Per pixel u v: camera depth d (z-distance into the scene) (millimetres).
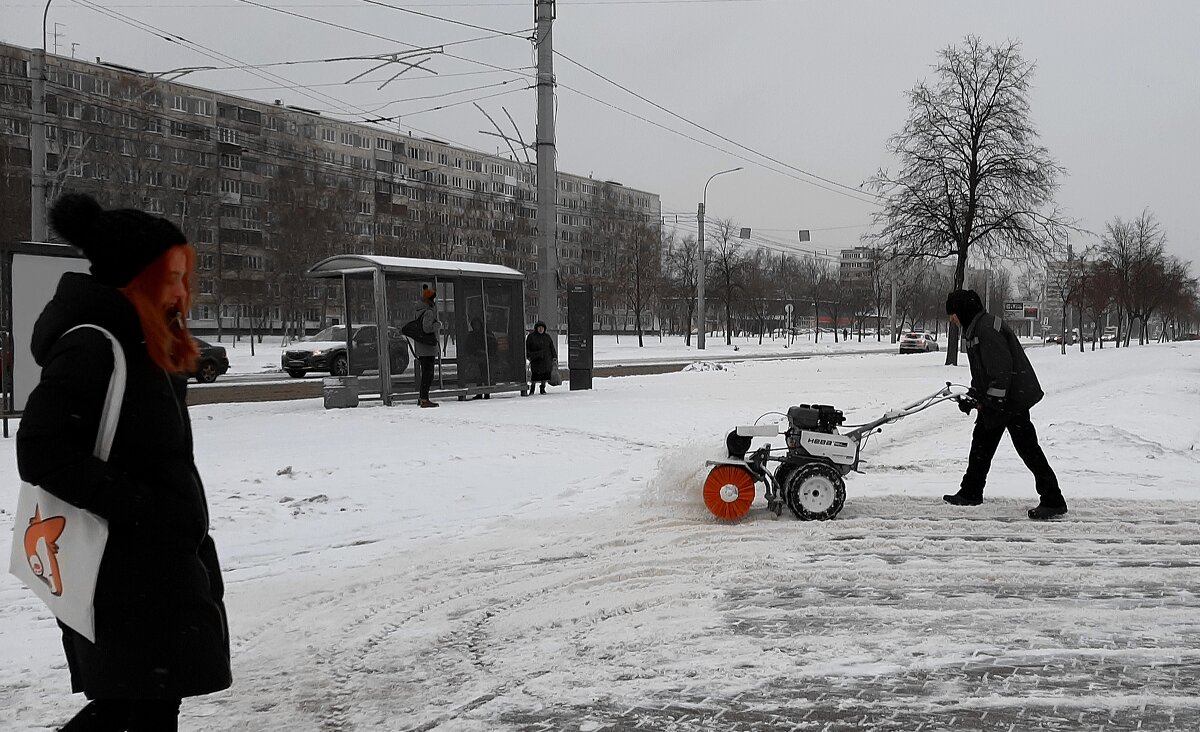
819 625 5238
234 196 80312
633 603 5715
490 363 20578
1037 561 6641
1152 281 66312
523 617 5512
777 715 4031
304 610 5727
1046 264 33594
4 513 8320
